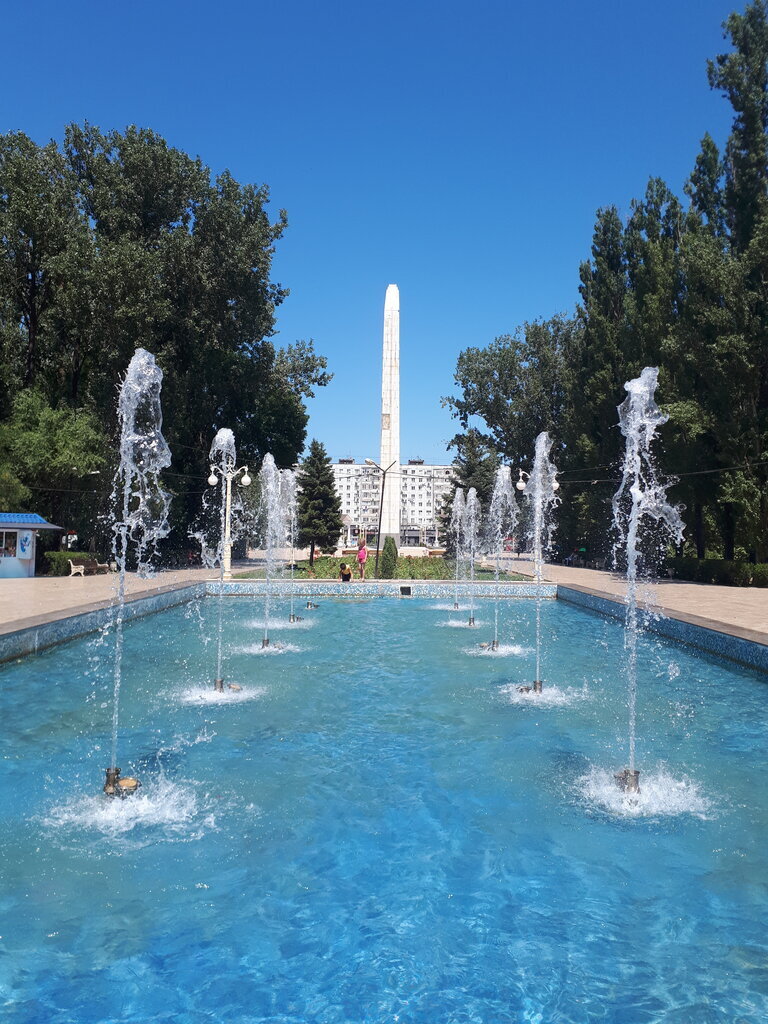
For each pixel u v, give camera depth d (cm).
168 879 433
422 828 509
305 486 3925
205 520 3684
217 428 3678
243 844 480
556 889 426
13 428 2716
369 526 9244
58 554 2659
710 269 2447
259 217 3428
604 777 615
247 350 3656
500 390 4962
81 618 1273
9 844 477
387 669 1078
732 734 746
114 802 548
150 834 494
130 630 1448
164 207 3116
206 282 3052
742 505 2384
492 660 1160
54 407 3003
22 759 648
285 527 3838
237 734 732
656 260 2983
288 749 685
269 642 1326
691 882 435
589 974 347
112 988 334
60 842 480
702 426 2484
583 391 3700
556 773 624
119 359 2838
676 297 2956
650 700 891
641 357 2995
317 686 959
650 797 569
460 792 578
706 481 2653
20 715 796
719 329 2470
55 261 2653
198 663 1110
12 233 2722
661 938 377
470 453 4384
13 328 2853
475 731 751
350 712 823
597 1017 317
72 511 3045
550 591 2280
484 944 370
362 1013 319
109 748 683
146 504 2733
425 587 2270
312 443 3966
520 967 352
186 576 2642
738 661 1097
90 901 407
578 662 1144
